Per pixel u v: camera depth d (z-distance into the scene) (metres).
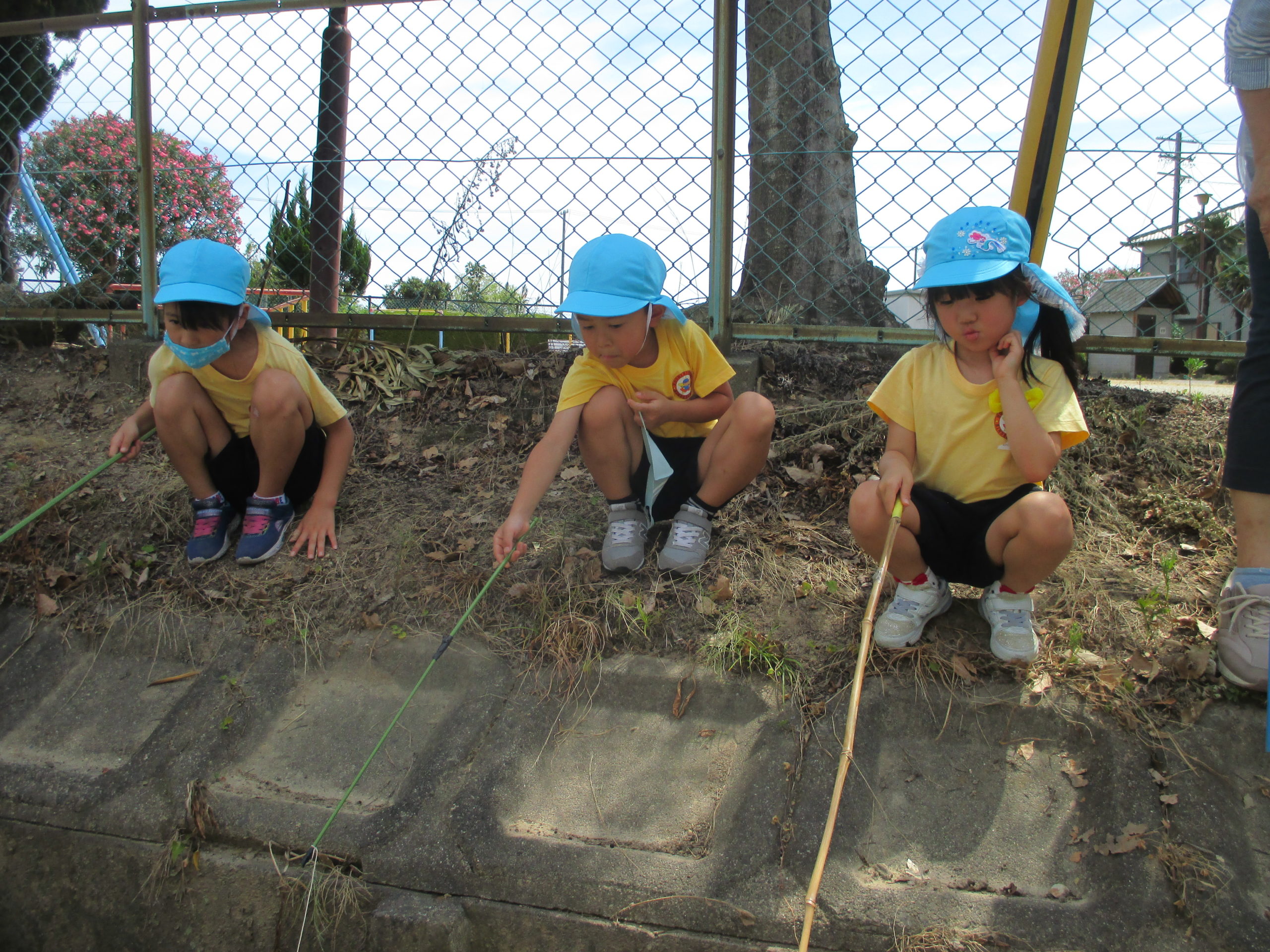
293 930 2.01
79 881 2.17
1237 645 2.08
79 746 2.40
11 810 2.23
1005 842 1.93
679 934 1.84
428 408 3.54
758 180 4.41
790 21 3.54
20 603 2.77
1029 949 1.72
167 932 2.11
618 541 2.61
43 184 4.59
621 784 2.13
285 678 2.46
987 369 2.22
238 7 3.67
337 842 2.03
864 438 3.08
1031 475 2.08
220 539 2.84
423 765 2.17
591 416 2.51
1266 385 2.13
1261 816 1.90
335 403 2.95
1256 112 2.00
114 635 2.64
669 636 2.39
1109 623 2.33
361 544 2.85
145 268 3.84
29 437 3.52
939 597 2.31
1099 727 2.05
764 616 2.43
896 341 3.39
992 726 2.11
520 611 2.52
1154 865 1.80
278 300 4.79
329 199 4.38
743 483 2.56
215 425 2.81
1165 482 2.92
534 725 2.24
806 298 4.42
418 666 2.44
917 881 1.87
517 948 1.92
